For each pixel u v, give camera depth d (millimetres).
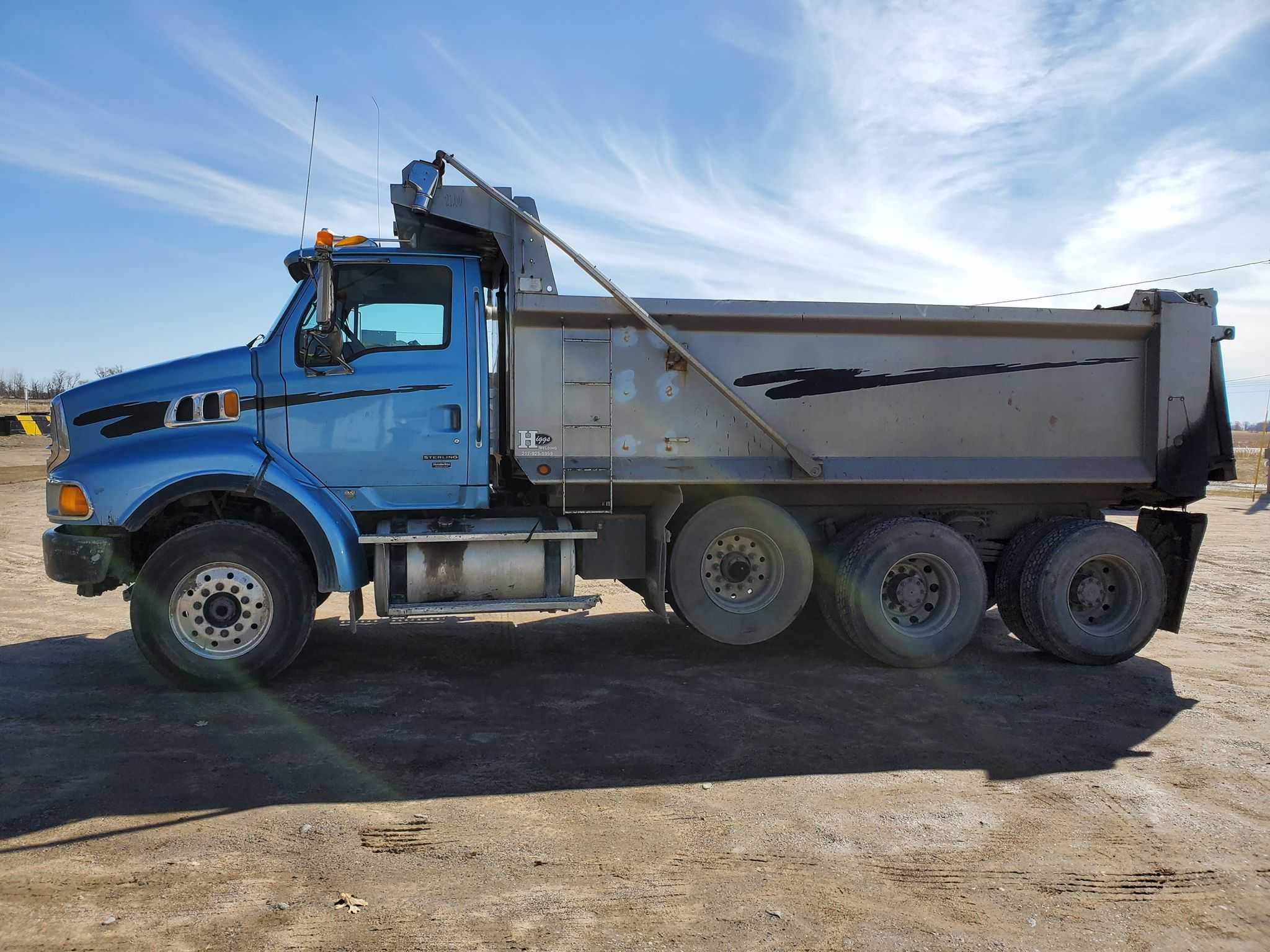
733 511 6309
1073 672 6383
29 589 8984
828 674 6191
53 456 5648
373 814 3730
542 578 5961
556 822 3699
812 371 6246
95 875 3148
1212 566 11703
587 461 6004
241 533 5480
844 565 6320
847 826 3721
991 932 2934
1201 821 3822
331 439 5777
